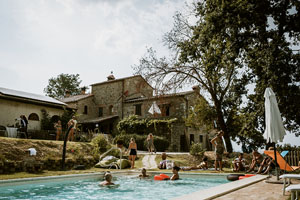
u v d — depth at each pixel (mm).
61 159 11914
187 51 18453
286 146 14977
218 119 19641
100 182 8969
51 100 23094
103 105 33031
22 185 7781
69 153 13453
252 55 15375
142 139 23938
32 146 12414
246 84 18312
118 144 13320
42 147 12820
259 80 14906
